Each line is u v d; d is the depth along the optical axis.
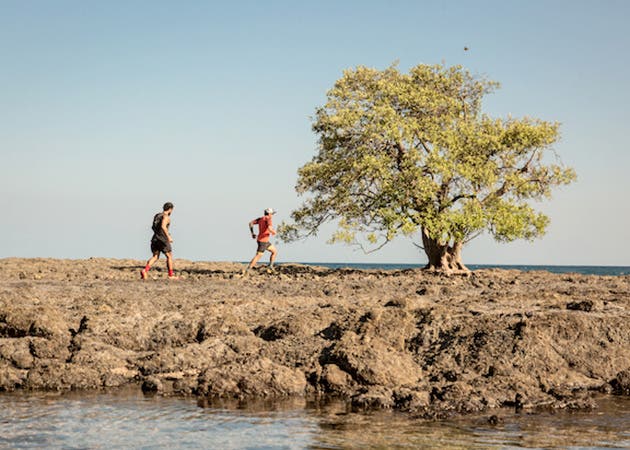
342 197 27.03
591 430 8.35
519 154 27.59
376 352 10.68
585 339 11.69
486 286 19.27
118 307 14.46
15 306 13.10
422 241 28.34
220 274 23.94
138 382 10.97
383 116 26.77
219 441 7.81
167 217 21.41
